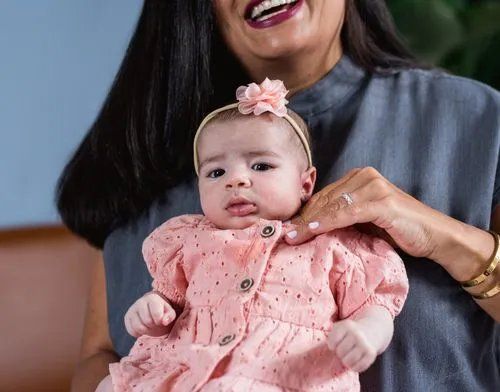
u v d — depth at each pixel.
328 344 1.05
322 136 1.40
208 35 1.42
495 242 1.25
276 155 1.19
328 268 1.14
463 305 1.29
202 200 1.22
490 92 1.39
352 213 1.17
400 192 1.24
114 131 1.51
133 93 1.49
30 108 2.17
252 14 1.32
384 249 1.17
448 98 1.39
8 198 2.18
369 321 1.08
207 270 1.18
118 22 2.20
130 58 1.51
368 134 1.37
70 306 1.83
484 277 1.24
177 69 1.44
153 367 1.17
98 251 1.62
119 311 1.48
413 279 1.27
